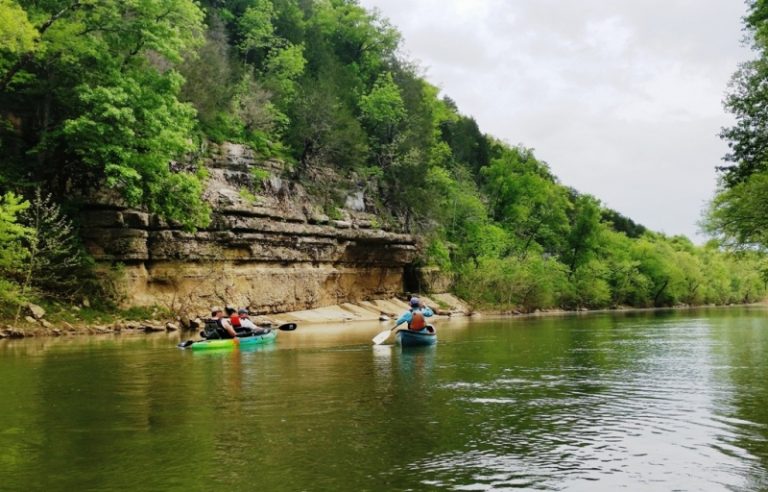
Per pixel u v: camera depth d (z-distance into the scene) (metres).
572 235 78.88
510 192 77.25
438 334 27.41
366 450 7.14
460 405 9.85
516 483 6.00
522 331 29.59
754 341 23.16
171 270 31.14
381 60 65.81
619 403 10.07
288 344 21.30
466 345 21.22
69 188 29.92
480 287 59.97
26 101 30.31
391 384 12.01
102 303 28.45
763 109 27.20
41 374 13.55
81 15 28.98
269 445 7.36
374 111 55.06
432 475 6.23
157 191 28.98
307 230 39.97
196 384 12.04
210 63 40.88
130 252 29.56
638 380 12.66
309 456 6.89
